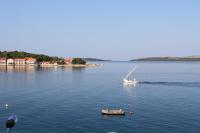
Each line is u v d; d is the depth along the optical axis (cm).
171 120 9319
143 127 8556
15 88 17738
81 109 11156
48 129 8356
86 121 9288
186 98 13750
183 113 10319
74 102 12725
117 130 8281
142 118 9650
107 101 13075
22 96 14450
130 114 10275
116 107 11606
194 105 11844
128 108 11394
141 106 11794
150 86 19100
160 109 11100
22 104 12131
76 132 8106
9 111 10731
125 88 18062
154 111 10744
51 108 11300
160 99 13550
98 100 13350
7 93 15538
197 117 9675
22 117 9750
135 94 15325
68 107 11531
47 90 16912
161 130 8225
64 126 8669
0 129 8344
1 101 12888
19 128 8406
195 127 8488
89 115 10125
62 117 9775
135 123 9019
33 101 12900
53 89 17438
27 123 8956
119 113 10212
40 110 10906
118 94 15362
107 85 19862
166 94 15188
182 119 9431
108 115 10125
